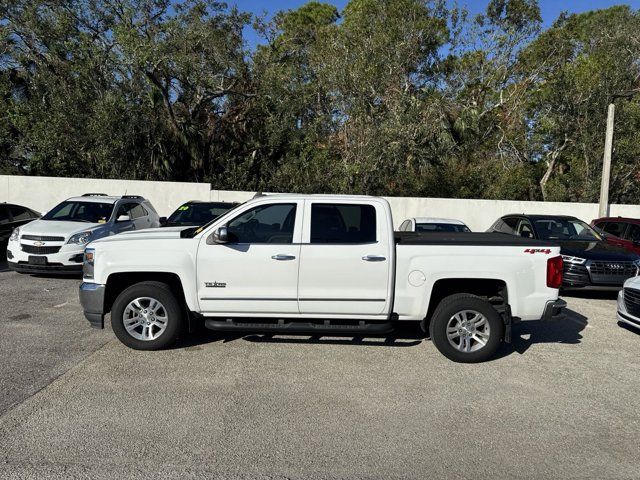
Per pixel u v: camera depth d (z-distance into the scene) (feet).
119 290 20.11
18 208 42.65
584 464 12.01
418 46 72.38
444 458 12.14
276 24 83.10
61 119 62.49
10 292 29.12
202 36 70.64
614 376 17.85
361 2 70.85
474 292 19.51
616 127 66.85
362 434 13.23
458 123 75.61
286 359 18.69
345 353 19.52
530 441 13.07
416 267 18.38
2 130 65.77
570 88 69.92
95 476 11.01
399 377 17.24
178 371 17.25
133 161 69.10
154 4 70.38
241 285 18.53
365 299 18.42
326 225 18.71
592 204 58.70
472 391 16.22
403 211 59.16
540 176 81.97
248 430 13.28
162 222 37.37
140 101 69.21
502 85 84.17
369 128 63.16
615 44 70.49
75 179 56.44
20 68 72.13
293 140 74.49
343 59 64.03
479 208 59.21
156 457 11.85
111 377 16.60
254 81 77.71
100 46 69.31
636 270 30.58
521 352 20.33
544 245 18.58
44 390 15.46
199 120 79.92
